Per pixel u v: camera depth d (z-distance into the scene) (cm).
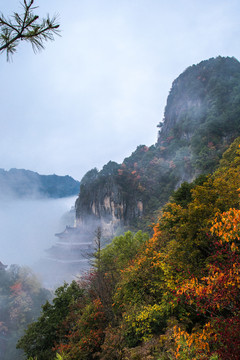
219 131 8725
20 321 3625
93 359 1046
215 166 6212
